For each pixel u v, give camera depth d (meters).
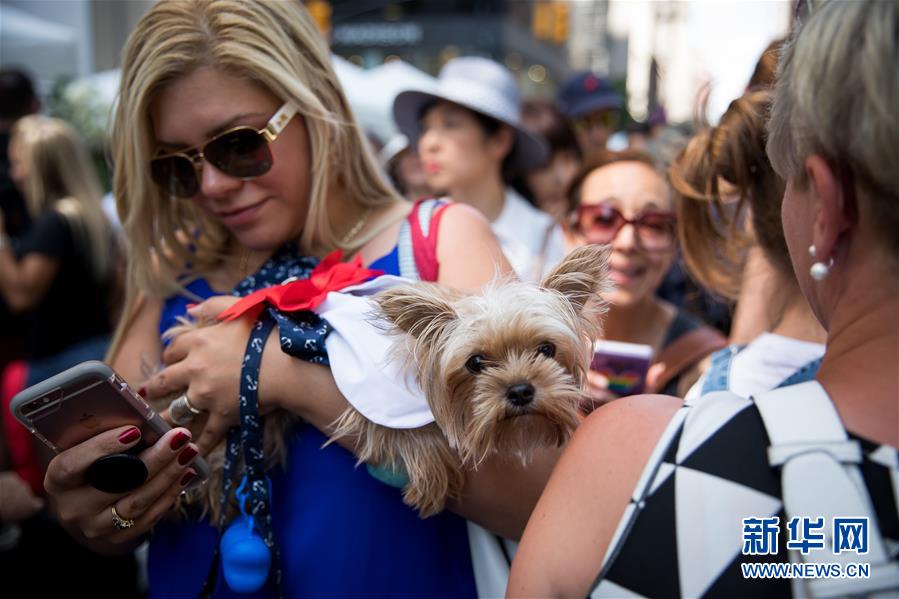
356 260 1.60
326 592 1.44
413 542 1.45
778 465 0.83
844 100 0.81
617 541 0.89
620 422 0.98
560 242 3.67
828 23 0.83
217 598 1.51
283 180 1.61
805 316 1.67
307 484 1.49
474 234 1.62
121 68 1.63
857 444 0.81
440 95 3.73
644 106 15.87
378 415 1.33
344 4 18.25
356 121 1.75
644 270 2.69
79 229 3.66
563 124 4.73
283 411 1.53
